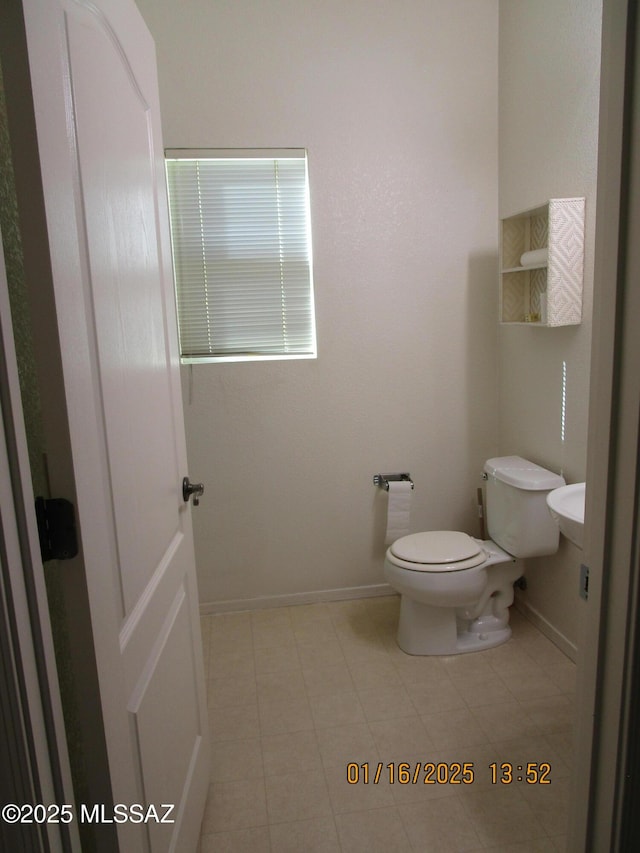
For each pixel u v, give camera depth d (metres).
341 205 2.74
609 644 0.87
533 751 1.94
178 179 2.67
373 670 2.42
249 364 2.79
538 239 2.49
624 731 0.86
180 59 2.57
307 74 2.63
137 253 1.27
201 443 2.82
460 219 2.82
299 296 2.81
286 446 2.87
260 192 2.71
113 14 1.15
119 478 1.07
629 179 0.78
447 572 2.36
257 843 1.64
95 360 0.98
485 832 1.65
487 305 2.90
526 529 2.42
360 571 3.03
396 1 2.63
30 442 0.94
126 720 1.04
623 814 0.87
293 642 2.65
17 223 0.92
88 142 0.98
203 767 1.73
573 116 2.21
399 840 1.63
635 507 0.80
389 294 2.83
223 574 2.94
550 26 2.31
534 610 2.74
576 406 2.30
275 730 2.09
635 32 0.75
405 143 2.73
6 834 0.78
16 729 0.75
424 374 2.91
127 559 1.10
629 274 0.79
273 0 2.57
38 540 0.79
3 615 0.73
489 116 2.77
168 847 1.30
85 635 0.88
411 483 2.84
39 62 0.79
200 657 1.78
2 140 0.87
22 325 0.92
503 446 2.95
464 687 2.29
